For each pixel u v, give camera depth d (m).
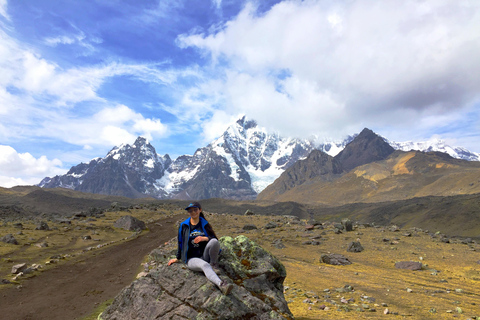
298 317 11.09
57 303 15.50
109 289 18.36
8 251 25.84
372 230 42.69
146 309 7.04
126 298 7.46
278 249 33.19
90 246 32.69
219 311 6.46
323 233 40.78
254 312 6.79
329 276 21.09
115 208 70.69
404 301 14.61
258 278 8.34
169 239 40.16
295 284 18.44
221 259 8.56
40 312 14.18
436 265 25.45
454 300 15.18
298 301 14.15
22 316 13.60
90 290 18.08
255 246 9.27
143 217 62.84
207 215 62.97
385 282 19.55
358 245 31.77
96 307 15.02
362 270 24.09
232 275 8.26
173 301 6.91
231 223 52.47
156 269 7.84
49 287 18.28
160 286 7.33
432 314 12.26
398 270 24.31
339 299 14.89
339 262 26.55
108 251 30.62
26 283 18.56
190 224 7.43
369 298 14.88
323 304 13.66
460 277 21.86
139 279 7.66
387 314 12.07
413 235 38.56
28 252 26.62
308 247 33.91
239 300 6.86
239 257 8.84
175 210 79.81
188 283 7.09
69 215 62.47
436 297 15.71
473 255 28.48
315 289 17.20
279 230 43.50
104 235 40.34
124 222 47.59
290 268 23.72
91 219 51.97
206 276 6.81
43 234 36.19
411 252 29.89
